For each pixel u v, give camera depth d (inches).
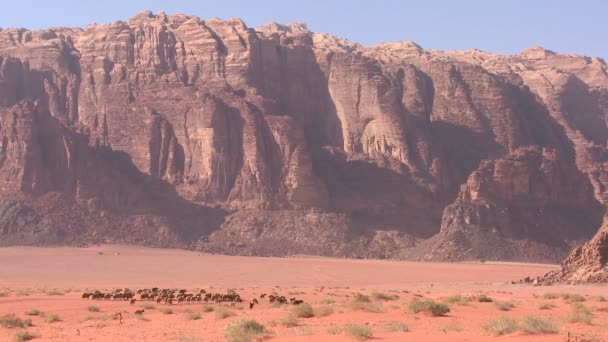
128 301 3019.2
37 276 5787.4
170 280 5605.3
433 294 3631.9
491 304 2522.1
